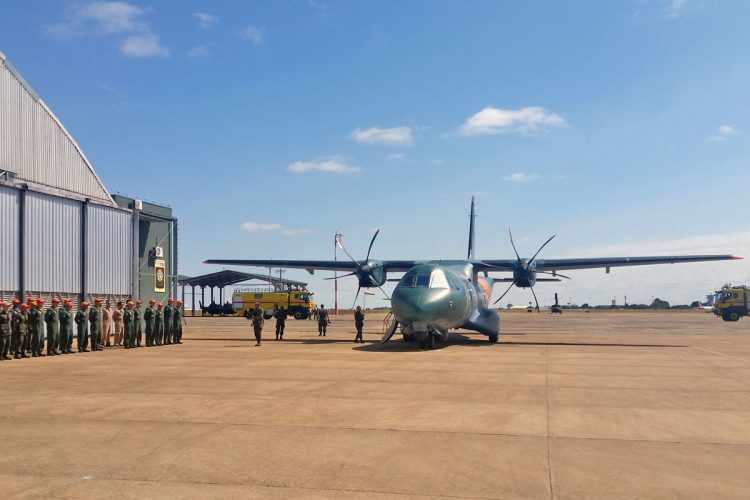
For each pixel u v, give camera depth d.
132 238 38.25
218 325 54.09
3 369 17.52
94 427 9.62
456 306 24.64
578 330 44.66
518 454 8.04
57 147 34.00
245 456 7.96
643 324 58.41
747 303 64.06
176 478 7.06
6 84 30.86
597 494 6.50
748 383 14.52
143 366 18.23
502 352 23.17
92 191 36.47
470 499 6.37
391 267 31.20
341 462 7.69
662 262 30.45
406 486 6.77
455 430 9.41
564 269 32.25
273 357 21.09
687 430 9.42
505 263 30.64
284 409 11.09
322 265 33.53
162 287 52.53
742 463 7.62
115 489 6.67
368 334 37.59
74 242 33.41
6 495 6.46
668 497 6.39
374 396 12.52
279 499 6.36
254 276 80.12
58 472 7.27
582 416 10.46
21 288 29.72
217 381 14.77
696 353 22.88
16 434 9.16
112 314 27.75
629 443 8.62
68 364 18.92
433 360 19.91
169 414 10.64
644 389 13.52
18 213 29.89
